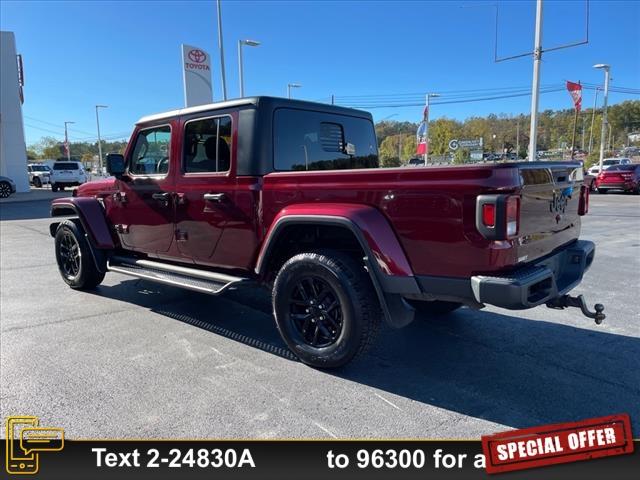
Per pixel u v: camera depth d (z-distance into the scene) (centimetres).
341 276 321
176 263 473
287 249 381
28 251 864
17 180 2680
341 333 329
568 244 367
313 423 279
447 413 290
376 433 270
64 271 597
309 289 351
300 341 355
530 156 1683
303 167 408
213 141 399
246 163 374
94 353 381
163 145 449
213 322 461
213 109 396
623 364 358
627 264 699
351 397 309
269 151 375
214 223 403
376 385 326
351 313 321
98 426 276
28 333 428
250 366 357
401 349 389
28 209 1728
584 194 392
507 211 263
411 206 295
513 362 363
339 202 327
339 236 355
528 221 293
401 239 302
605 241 898
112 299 543
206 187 405
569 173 357
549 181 319
